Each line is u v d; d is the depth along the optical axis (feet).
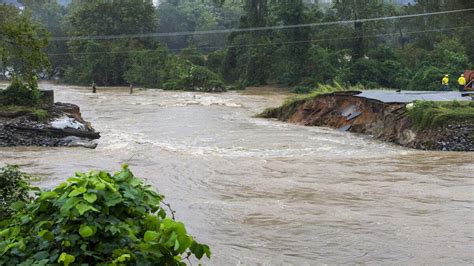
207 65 272.92
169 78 243.19
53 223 13.25
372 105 103.24
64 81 292.40
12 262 12.87
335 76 212.02
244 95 199.82
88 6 283.38
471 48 206.39
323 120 114.83
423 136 85.61
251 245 36.09
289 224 40.78
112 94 203.62
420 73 182.50
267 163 68.39
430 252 34.47
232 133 100.83
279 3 232.94
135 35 270.26
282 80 232.73
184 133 100.94
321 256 33.83
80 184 13.61
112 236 13.16
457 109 87.86
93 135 91.45
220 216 43.34
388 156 75.10
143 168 64.34
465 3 178.40
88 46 266.57
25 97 96.12
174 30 385.50
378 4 234.58
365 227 39.86
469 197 49.44
